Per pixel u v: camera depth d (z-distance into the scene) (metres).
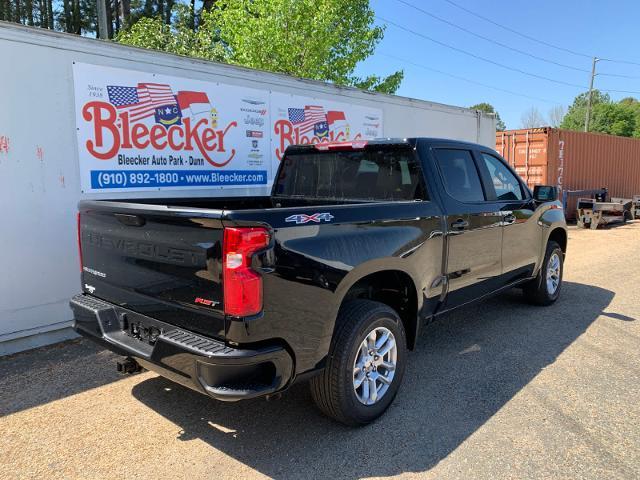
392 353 3.42
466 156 4.50
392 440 3.12
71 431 3.22
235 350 2.52
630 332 5.14
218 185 6.20
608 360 4.40
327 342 2.94
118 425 3.29
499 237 4.71
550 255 5.88
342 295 3.01
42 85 4.63
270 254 2.58
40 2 26.27
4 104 4.42
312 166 4.69
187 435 3.18
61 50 4.73
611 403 3.60
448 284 4.05
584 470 2.80
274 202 4.99
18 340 4.62
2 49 4.36
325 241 2.92
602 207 13.66
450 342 4.84
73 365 4.28
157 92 5.49
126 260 3.08
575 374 4.10
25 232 4.62
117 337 3.10
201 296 2.64
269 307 2.59
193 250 2.65
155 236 2.86
